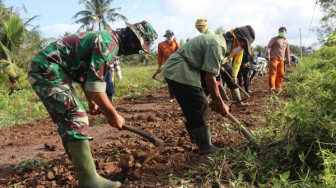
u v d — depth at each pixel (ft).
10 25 50.78
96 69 8.21
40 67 8.27
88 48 8.36
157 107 25.76
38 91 8.39
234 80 19.34
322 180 7.82
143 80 52.34
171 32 25.53
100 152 13.05
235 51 11.30
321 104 11.92
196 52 10.62
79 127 8.31
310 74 25.14
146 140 14.67
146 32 9.18
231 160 10.19
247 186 8.65
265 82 40.50
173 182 9.29
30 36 54.34
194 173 9.82
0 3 55.26
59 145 15.88
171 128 16.71
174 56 11.10
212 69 10.29
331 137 9.17
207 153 11.02
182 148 12.30
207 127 11.17
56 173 10.68
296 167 9.23
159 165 10.65
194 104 10.81
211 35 10.72
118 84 44.09
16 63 52.80
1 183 10.75
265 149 10.26
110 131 17.69
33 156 14.10
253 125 15.52
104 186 8.71
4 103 30.73
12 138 18.22
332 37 11.78
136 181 9.62
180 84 10.72
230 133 13.65
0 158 14.16
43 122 23.07
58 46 8.42
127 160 9.96
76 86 37.88
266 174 9.11
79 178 8.61
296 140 9.75
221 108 11.09
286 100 20.84
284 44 26.61
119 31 9.09
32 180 10.53
